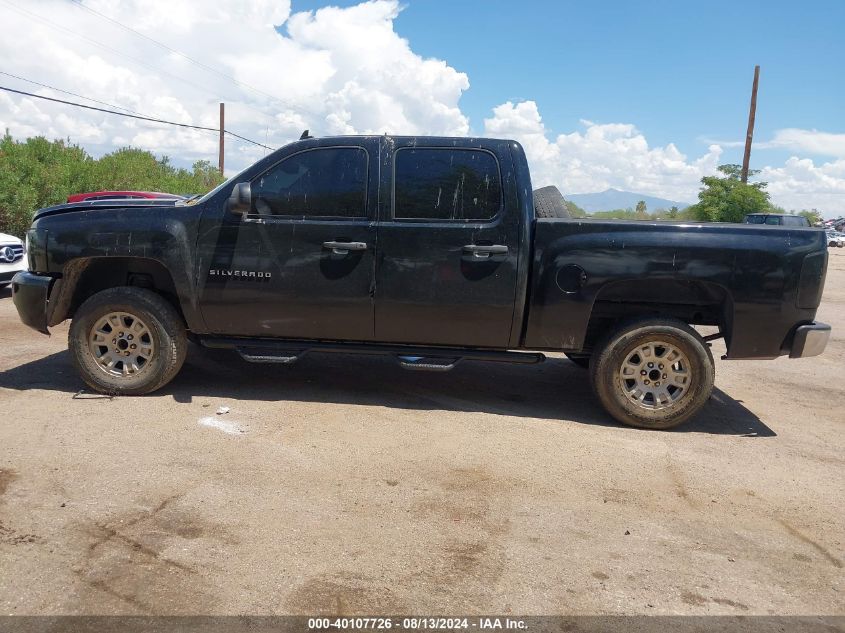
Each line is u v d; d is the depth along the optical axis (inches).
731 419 203.0
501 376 239.5
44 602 97.0
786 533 129.7
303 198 184.7
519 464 156.8
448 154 181.9
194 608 97.2
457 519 128.6
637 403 184.5
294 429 173.5
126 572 105.5
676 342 180.4
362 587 104.5
